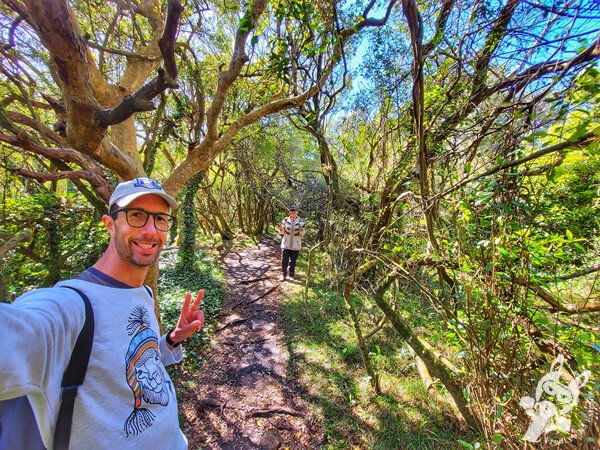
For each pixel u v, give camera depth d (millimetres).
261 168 9695
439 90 2578
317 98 3840
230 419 2600
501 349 1545
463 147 2211
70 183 4855
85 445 786
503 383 1523
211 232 12633
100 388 833
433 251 1848
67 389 778
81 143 1515
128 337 954
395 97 3006
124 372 902
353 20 2588
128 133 3459
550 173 1296
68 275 3168
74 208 3514
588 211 1605
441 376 2227
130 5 3277
